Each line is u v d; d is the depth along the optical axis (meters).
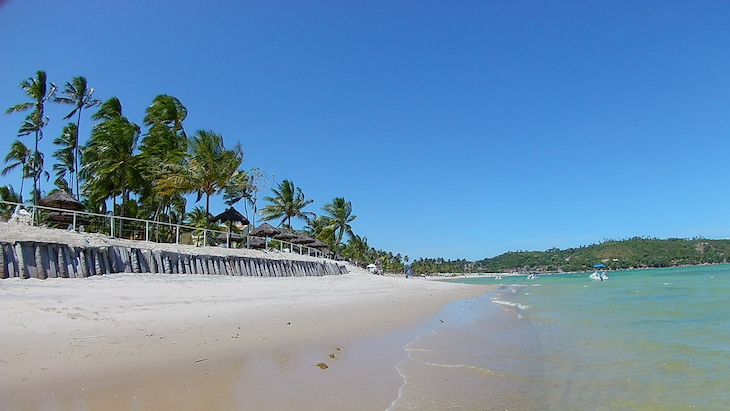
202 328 10.55
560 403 6.43
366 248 99.56
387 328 12.95
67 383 6.27
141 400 5.78
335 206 70.56
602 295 28.53
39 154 35.47
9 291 11.62
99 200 33.56
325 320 13.48
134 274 17.14
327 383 6.98
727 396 6.63
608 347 10.50
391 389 6.89
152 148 33.31
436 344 10.85
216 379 6.85
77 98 36.25
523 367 8.59
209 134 30.16
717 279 45.41
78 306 11.21
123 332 9.34
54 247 14.45
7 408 5.29
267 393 6.34
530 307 21.25
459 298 28.25
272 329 11.20
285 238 45.12
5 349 7.40
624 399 6.61
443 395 6.70
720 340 10.91
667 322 14.17
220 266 22.36
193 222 51.38
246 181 38.25
